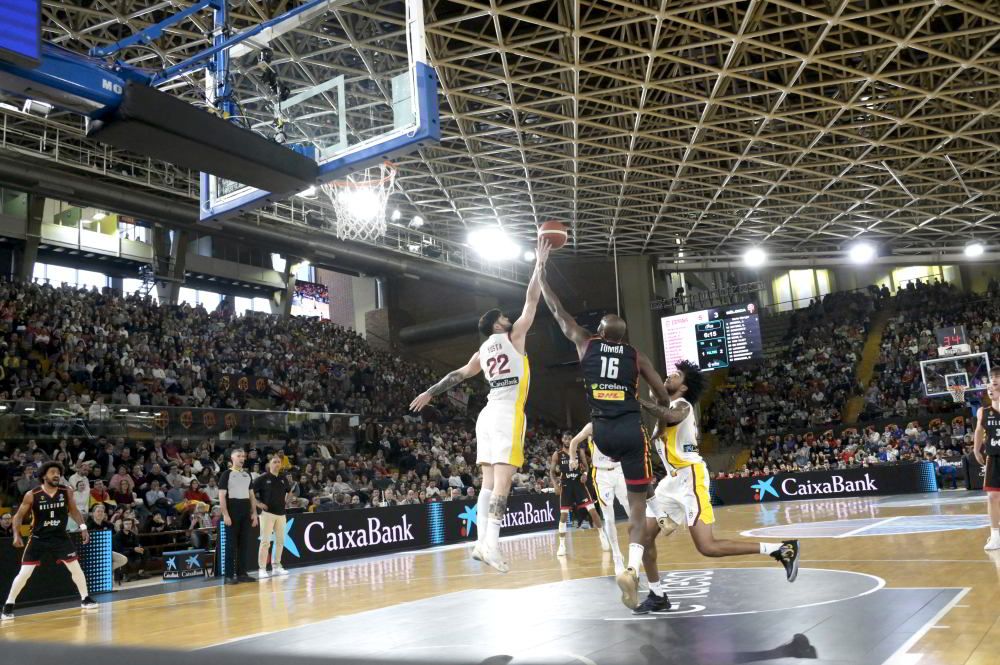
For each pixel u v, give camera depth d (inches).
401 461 854.5
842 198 991.0
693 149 821.9
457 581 324.5
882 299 1290.6
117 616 287.3
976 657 130.3
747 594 222.7
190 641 206.5
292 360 967.0
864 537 386.9
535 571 342.3
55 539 323.9
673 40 655.1
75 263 952.3
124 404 665.0
